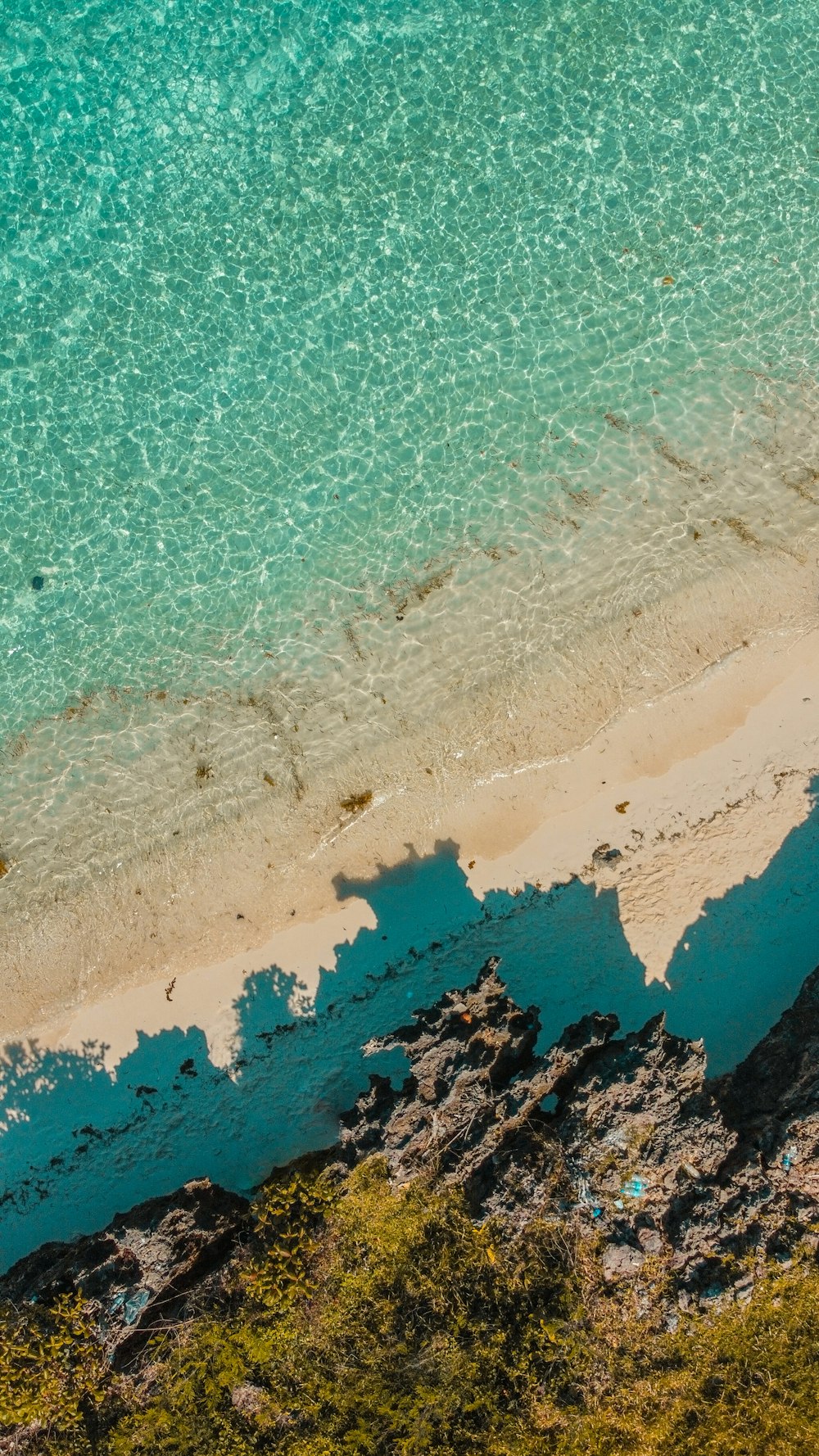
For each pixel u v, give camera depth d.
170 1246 15.49
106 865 17.39
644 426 17.52
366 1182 15.46
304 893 17.20
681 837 17.05
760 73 17.64
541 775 17.20
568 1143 14.96
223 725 17.52
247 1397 14.84
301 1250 15.18
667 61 17.69
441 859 17.14
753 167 17.67
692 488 17.41
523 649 17.33
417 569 17.55
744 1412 14.64
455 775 17.22
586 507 17.45
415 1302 15.15
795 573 17.19
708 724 17.19
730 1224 14.85
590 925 16.91
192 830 17.33
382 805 17.23
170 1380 14.94
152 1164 16.89
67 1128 17.08
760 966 16.67
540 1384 14.67
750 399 17.47
